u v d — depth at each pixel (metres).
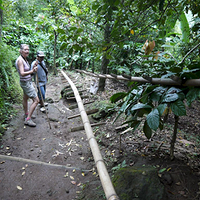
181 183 2.05
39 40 9.40
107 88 5.55
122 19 1.87
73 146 3.40
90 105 4.70
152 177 1.98
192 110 4.84
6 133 3.58
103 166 1.73
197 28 2.35
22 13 9.85
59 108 5.12
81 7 3.88
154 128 1.27
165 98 1.39
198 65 1.40
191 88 1.42
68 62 9.37
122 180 2.01
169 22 2.21
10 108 4.46
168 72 1.58
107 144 3.21
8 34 8.02
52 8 5.05
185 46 2.89
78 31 1.74
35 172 2.70
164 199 1.84
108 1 1.65
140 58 2.54
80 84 6.10
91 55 6.92
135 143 2.98
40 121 4.29
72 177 2.62
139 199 1.82
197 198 1.84
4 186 2.40
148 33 2.81
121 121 3.75
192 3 1.98
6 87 4.86
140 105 1.50
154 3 1.80
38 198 2.26
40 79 4.67
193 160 2.45
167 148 2.71
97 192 2.15
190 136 3.30
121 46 1.99
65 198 2.25
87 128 2.72
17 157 2.87
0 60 4.69
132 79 1.85
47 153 3.18
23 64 3.77
